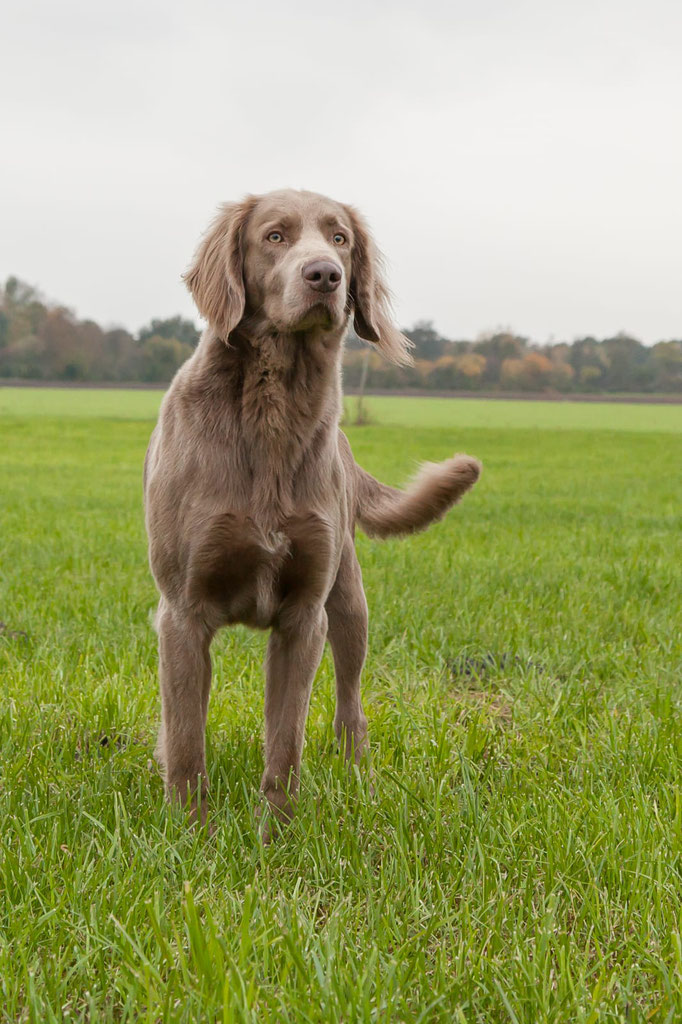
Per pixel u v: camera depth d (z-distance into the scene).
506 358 90.06
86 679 4.82
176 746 3.61
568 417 61.94
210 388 3.65
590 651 5.80
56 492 17.36
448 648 5.88
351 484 4.48
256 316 3.76
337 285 3.53
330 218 3.95
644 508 16.08
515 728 4.45
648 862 2.96
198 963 2.36
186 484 3.59
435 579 8.07
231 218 3.88
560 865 3.00
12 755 3.83
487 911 2.76
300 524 3.66
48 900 2.74
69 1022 2.27
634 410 72.00
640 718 4.53
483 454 31.94
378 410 61.91
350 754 4.06
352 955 2.49
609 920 2.75
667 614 6.91
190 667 3.65
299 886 2.94
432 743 4.07
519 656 5.69
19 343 89.25
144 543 10.19
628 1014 2.38
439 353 89.75
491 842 3.15
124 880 2.78
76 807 3.37
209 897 2.79
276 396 3.60
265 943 2.43
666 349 92.25
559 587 7.85
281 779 3.63
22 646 5.54
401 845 3.09
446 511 4.76
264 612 3.75
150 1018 2.19
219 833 3.22
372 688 5.07
